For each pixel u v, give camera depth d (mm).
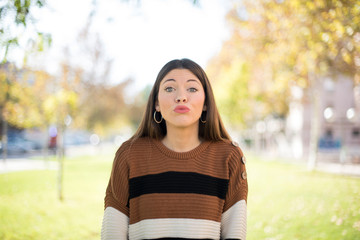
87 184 9688
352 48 6809
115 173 1783
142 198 1672
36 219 5559
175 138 1799
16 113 10547
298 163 17234
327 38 6402
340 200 6586
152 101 1904
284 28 7965
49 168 14297
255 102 22969
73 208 6477
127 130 72250
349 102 23500
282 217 5520
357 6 4762
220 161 1774
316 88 12922
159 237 1604
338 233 4465
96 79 23516
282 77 12125
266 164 16469
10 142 26594
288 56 8891
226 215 1742
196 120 1771
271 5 7672
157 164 1725
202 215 1632
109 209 1753
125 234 1729
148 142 1820
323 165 15594
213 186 1706
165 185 1670
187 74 1769
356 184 8797
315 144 12992
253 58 13883
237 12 11516
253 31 11008
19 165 15609
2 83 8875
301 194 7508
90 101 24516
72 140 44250
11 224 5148
